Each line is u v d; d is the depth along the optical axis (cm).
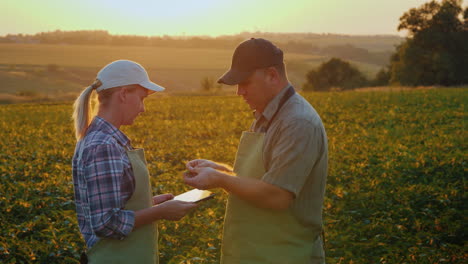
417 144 1098
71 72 10950
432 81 5475
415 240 507
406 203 623
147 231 251
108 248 243
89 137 239
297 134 240
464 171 788
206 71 11956
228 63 14075
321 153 254
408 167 812
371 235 538
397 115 1753
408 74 5575
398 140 1141
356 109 2042
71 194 700
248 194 241
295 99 253
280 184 238
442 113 1736
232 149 1066
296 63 13988
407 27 5809
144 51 18312
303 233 258
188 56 16412
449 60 5238
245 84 254
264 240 254
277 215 253
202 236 513
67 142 1271
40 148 1145
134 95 252
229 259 266
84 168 233
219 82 253
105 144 233
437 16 5581
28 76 9731
